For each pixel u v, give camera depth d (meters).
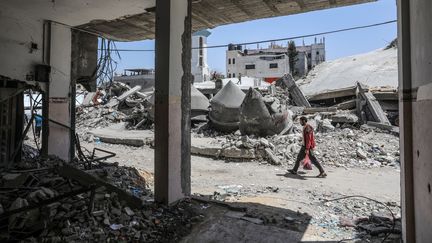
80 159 7.31
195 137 13.77
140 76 37.88
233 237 3.96
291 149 10.30
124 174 6.39
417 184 3.22
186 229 4.16
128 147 13.09
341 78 28.81
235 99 13.96
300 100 18.94
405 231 3.49
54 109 7.72
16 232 3.49
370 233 4.11
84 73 8.62
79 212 3.96
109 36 9.06
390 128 12.34
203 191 6.37
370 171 8.54
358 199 5.86
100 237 3.60
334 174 8.20
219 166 9.31
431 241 2.77
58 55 7.80
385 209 5.27
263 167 9.16
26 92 7.46
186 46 5.32
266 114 11.73
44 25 7.48
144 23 7.82
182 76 5.20
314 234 4.09
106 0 6.20
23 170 5.52
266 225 4.34
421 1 2.95
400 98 3.66
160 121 4.86
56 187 4.52
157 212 4.55
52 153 7.66
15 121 6.92
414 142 3.30
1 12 6.52
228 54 52.31
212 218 4.54
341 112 14.86
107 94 24.89
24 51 7.03
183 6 5.20
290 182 7.32
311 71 35.75
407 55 3.46
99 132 16.45
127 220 4.12
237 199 5.62
